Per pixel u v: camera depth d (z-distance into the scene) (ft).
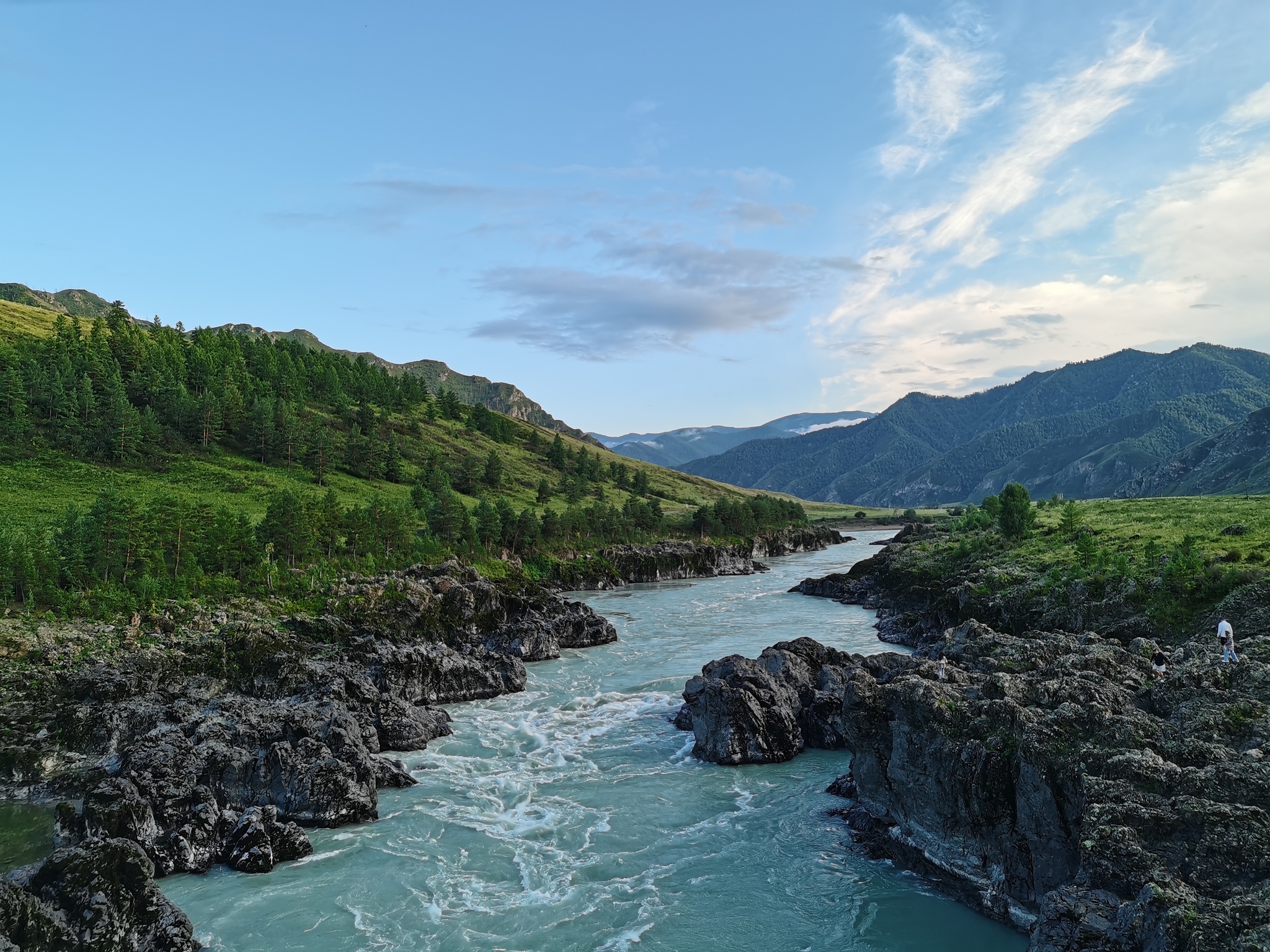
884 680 169.78
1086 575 262.47
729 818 143.02
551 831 138.62
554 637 298.56
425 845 132.87
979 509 518.78
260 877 122.21
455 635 293.64
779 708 178.29
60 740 173.27
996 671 148.15
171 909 102.58
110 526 292.40
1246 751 99.55
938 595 342.64
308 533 370.32
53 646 209.77
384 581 320.70
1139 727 108.27
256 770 143.23
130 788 133.49
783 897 115.14
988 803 111.04
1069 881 100.68
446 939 104.37
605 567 546.67
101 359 603.26
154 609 255.70
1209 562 236.84
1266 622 189.26
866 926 107.55
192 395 644.27
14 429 471.21
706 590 508.53
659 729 197.88
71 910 95.50
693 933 105.50
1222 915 72.43
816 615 374.02
